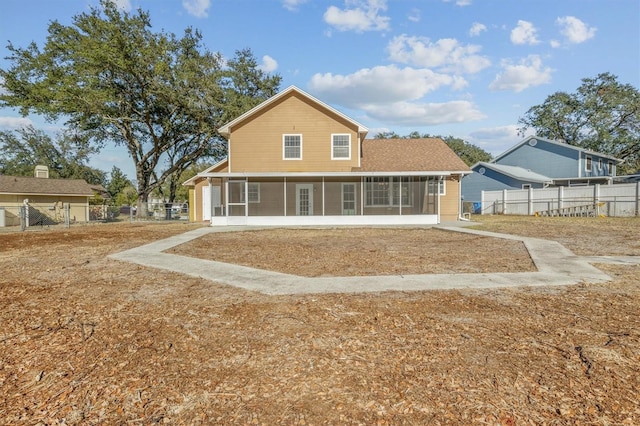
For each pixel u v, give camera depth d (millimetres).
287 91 18578
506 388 2502
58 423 2215
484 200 25922
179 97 23422
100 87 23406
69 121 24328
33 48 22672
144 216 27031
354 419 2178
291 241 11102
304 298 4695
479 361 2898
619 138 35500
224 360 2984
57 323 3900
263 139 18797
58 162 45094
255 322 3840
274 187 18750
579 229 13117
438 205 17312
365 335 3447
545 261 7148
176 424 2172
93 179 49438
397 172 16922
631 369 2740
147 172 27344
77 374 2809
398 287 5219
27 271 6582
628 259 7289
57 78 22312
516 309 4191
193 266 6891
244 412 2273
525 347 3150
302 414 2238
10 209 24578
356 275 6105
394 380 2621
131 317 4059
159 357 3066
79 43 22625
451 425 2113
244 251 8961
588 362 2857
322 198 18406
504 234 11984
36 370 2881
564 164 30031
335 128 18781
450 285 5320
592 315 3955
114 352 3178
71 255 8367
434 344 3227
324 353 3072
